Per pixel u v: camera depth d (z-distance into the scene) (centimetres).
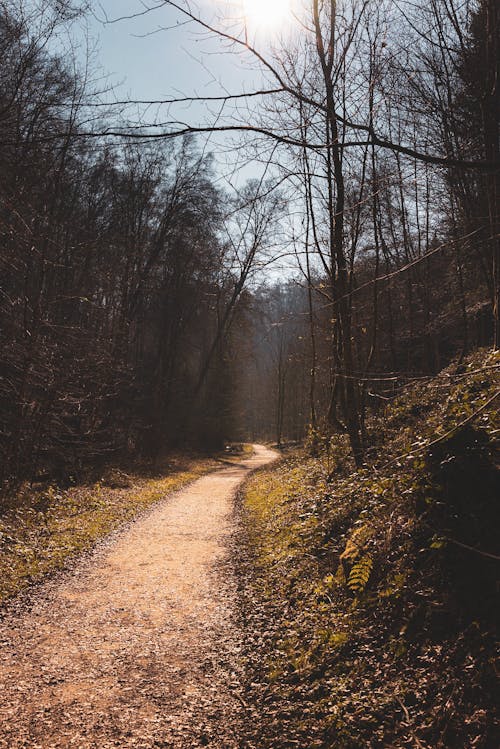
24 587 878
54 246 1559
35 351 1486
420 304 2552
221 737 461
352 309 1386
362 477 1109
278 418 6512
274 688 539
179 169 3167
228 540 1245
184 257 3170
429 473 640
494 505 579
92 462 2428
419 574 607
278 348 5581
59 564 1016
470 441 633
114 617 752
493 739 380
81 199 2273
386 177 418
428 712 436
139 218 3042
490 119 525
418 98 581
